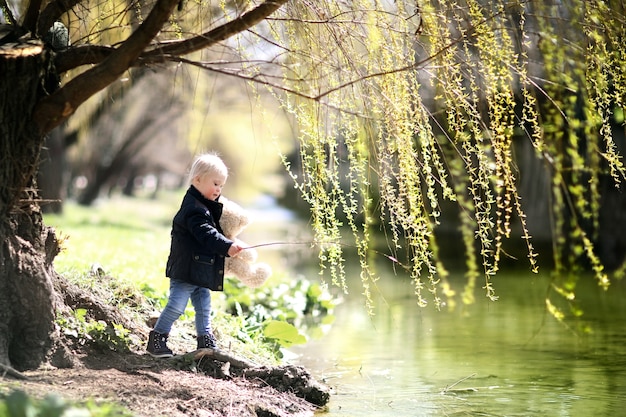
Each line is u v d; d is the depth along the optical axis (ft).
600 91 21.76
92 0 26.99
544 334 39.11
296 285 49.73
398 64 22.93
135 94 114.21
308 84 24.52
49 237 23.45
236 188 177.68
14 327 21.71
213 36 22.74
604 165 47.60
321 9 23.39
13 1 27.32
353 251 90.79
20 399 13.79
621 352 34.09
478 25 21.35
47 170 102.22
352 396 26.76
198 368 24.72
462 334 39.42
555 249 21.52
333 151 24.41
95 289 29.12
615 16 21.48
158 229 101.91
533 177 85.87
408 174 22.68
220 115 129.49
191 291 25.36
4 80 21.72
